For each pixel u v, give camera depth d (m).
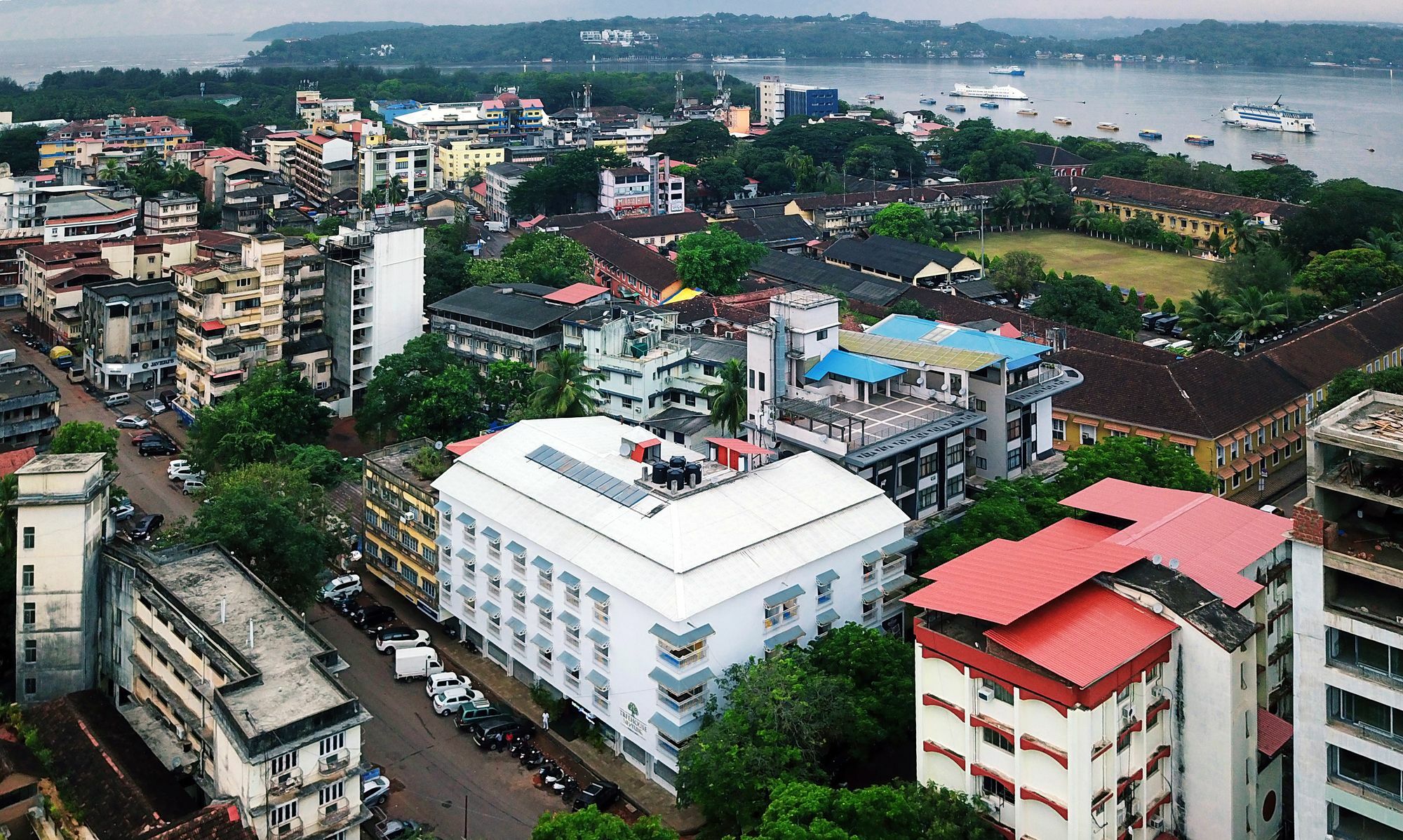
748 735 83.06
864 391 121.06
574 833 71.44
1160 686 77.00
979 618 75.50
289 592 109.94
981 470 121.69
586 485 103.19
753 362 120.00
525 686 105.00
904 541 103.06
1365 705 65.06
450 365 160.00
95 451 134.38
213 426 145.12
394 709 101.44
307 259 177.50
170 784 85.81
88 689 99.69
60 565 97.69
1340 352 167.88
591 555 95.25
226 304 167.12
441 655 110.25
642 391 148.25
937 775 80.12
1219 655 74.38
